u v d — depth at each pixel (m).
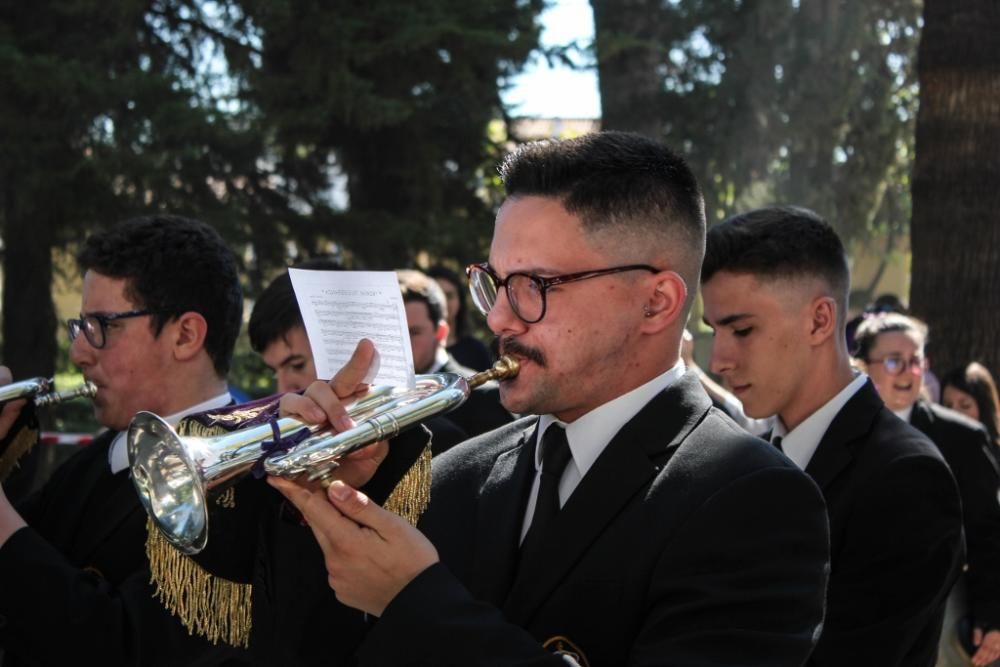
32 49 8.49
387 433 1.80
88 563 2.62
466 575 1.99
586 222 1.89
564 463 1.95
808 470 2.73
